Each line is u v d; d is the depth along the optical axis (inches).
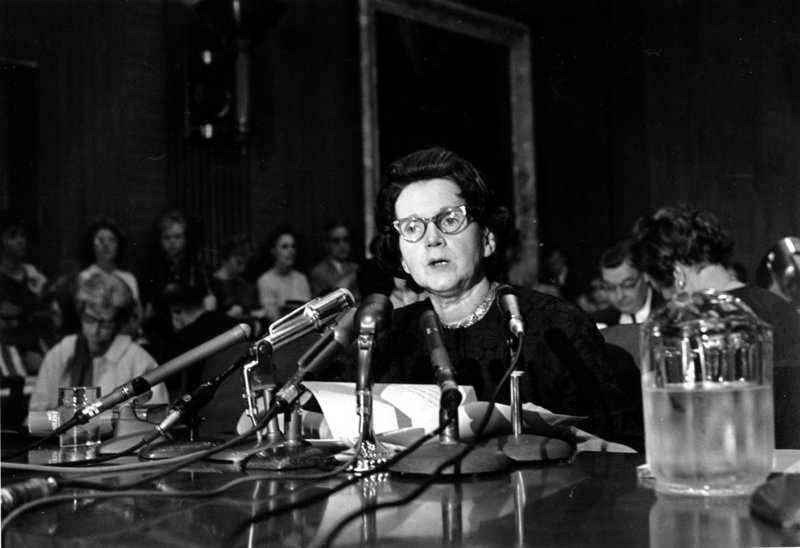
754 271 267.0
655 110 283.3
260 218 210.5
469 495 46.6
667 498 44.1
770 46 268.5
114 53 196.2
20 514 43.3
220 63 205.3
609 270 226.2
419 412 62.4
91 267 188.2
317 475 50.4
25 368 177.5
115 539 39.1
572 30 275.0
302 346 105.5
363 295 165.3
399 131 233.8
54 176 187.0
